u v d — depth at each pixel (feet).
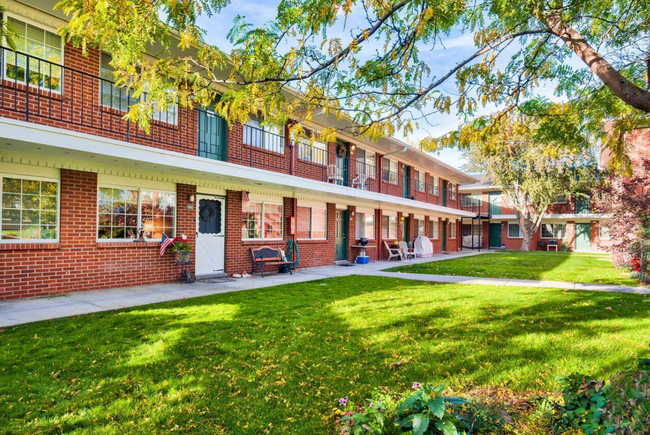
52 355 13.73
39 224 24.88
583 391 8.67
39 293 24.59
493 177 98.78
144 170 29.68
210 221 36.29
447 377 12.28
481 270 45.78
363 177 58.65
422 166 80.12
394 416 8.63
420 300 25.00
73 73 25.77
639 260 37.60
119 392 10.98
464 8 12.25
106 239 28.35
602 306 23.34
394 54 12.21
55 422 9.31
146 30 9.95
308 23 10.85
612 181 43.62
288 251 44.34
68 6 9.92
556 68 14.62
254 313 20.75
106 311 20.84
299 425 9.41
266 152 40.32
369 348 14.99
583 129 15.39
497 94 13.94
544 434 8.68
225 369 12.76
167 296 25.89
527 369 12.84
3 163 23.21
